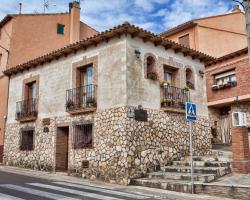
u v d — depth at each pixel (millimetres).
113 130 11930
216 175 10375
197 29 21375
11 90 18562
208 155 14586
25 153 16469
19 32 20406
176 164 12719
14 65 19766
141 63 12703
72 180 11961
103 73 12867
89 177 12453
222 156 13594
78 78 14297
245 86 17594
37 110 16141
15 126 17625
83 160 12914
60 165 14609
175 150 13289
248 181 9266
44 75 16203
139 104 12234
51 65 15844
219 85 19047
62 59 15234
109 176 11688
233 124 10914
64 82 14836
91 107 12805
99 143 12383
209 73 19984
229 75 18891
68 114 14234
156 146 12508
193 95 14961
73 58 14602
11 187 9234
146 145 12109
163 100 13211
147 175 11656
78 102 13719
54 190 8984
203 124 15125
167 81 13414
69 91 14320
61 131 14883
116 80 12250
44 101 15852
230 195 8391
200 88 15523
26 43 20656
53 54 15117
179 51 14641
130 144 11500
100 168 12117
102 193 8820
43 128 15562
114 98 12180
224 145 18250
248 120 17719
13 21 20250
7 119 18375
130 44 12406
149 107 12641
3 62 20172
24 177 12391
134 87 12172
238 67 18109
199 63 15844
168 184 9867
